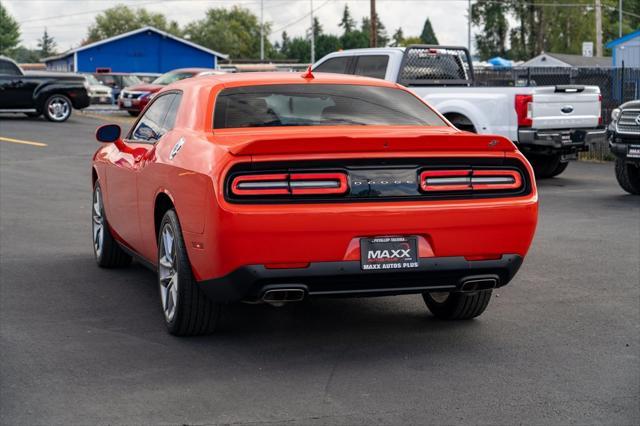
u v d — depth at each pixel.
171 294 6.24
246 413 4.73
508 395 5.02
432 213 5.54
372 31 55.25
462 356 5.77
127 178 7.30
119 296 7.46
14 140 24.06
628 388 5.16
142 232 7.03
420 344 6.05
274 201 5.36
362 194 5.46
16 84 29.92
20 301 7.26
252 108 6.33
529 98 15.47
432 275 5.66
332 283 5.51
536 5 101.38
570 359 5.72
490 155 5.70
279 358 5.71
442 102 16.25
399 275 5.57
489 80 29.80
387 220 5.46
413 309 7.07
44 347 5.93
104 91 48.97
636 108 14.19
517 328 6.49
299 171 5.39
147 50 75.12
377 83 7.01
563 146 15.88
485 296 6.50
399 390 5.10
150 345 5.99
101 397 4.96
